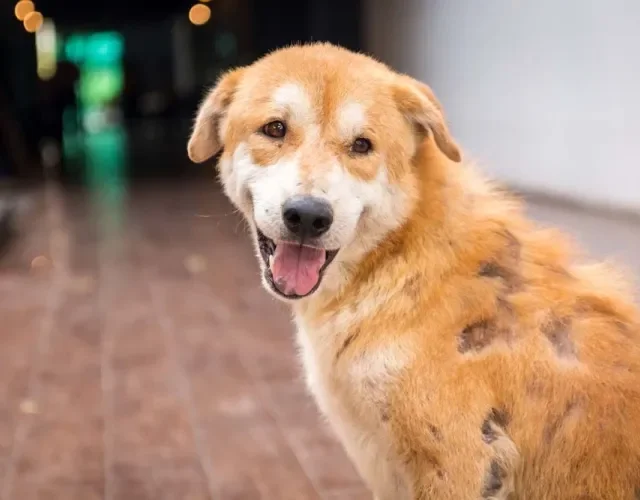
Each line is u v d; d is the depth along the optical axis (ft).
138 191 36.29
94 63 89.45
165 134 74.43
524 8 19.03
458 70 22.93
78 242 24.63
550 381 6.14
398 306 6.42
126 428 11.18
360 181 6.46
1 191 34.96
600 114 16.15
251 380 13.00
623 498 6.03
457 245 6.61
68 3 72.13
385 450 6.59
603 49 15.88
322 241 6.26
